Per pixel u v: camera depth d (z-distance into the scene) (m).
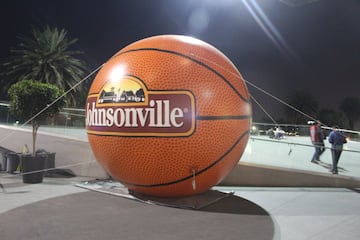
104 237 4.52
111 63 6.22
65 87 36.91
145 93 5.50
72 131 14.15
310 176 8.16
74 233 4.66
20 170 9.95
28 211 5.66
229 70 6.02
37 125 9.14
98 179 9.15
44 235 4.57
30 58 37.03
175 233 4.70
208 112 5.54
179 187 5.87
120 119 5.63
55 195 6.80
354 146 19.05
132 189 6.43
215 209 5.91
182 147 5.46
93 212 5.61
